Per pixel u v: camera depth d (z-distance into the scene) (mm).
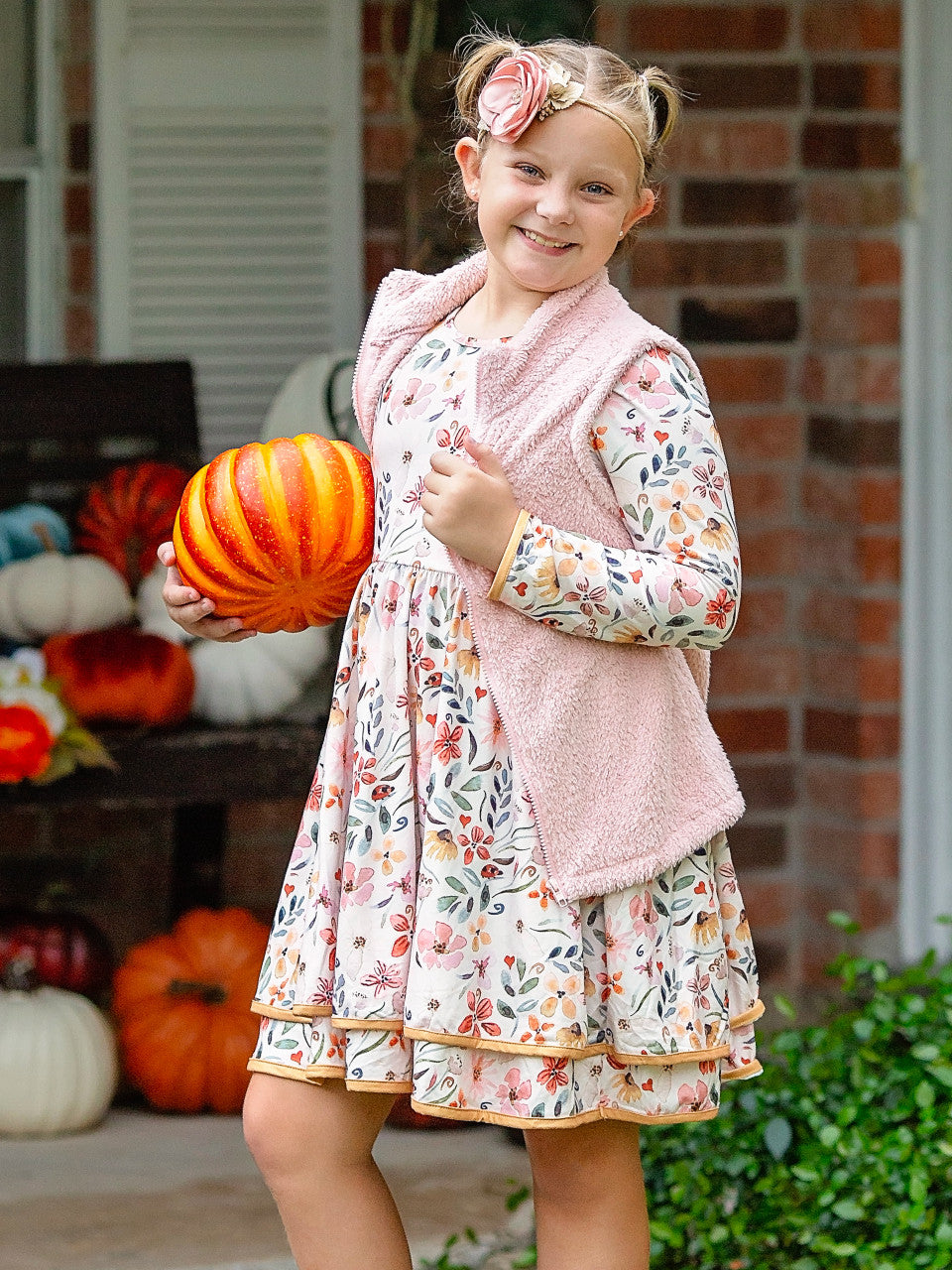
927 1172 3785
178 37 5770
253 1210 4359
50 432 5566
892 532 5809
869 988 5336
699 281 5863
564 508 2795
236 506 2893
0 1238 4168
